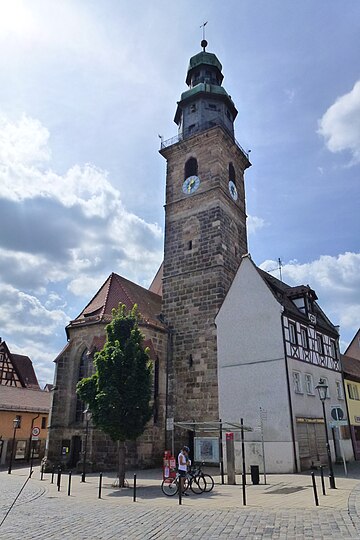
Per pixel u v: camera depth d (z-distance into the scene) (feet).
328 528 33.06
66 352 105.81
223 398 94.84
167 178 134.10
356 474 75.46
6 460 130.62
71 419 100.94
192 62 143.02
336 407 62.54
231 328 98.89
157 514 42.01
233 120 140.67
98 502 50.85
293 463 81.20
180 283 119.14
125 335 75.66
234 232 126.41
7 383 171.22
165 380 109.81
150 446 97.66
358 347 181.78
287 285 126.21
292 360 91.20
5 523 38.29
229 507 44.73
